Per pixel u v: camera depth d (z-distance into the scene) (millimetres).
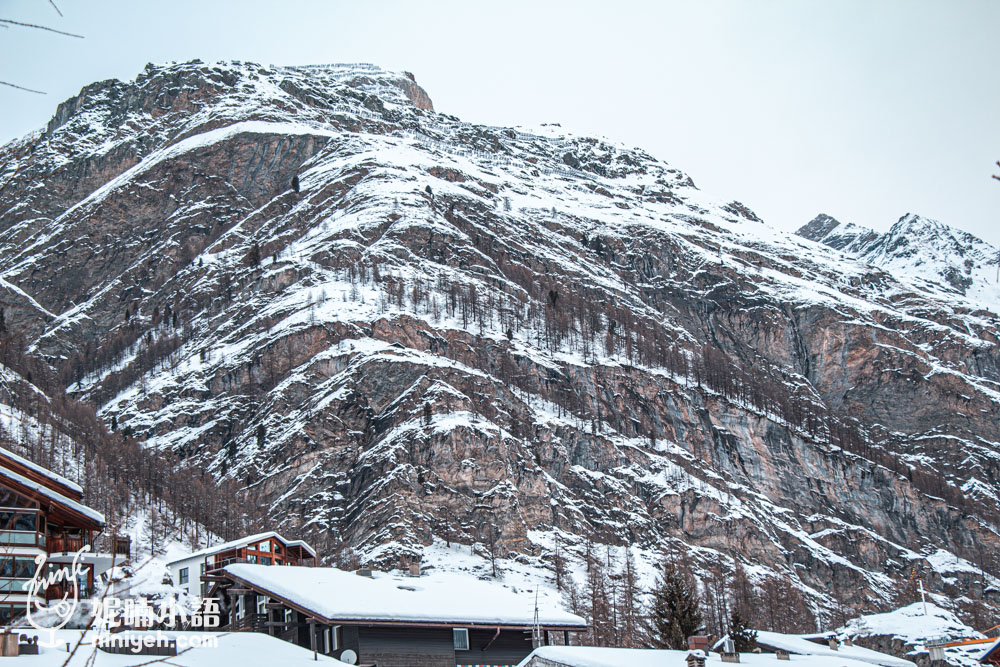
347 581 79812
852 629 129375
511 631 80062
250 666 50594
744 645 98188
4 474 54875
